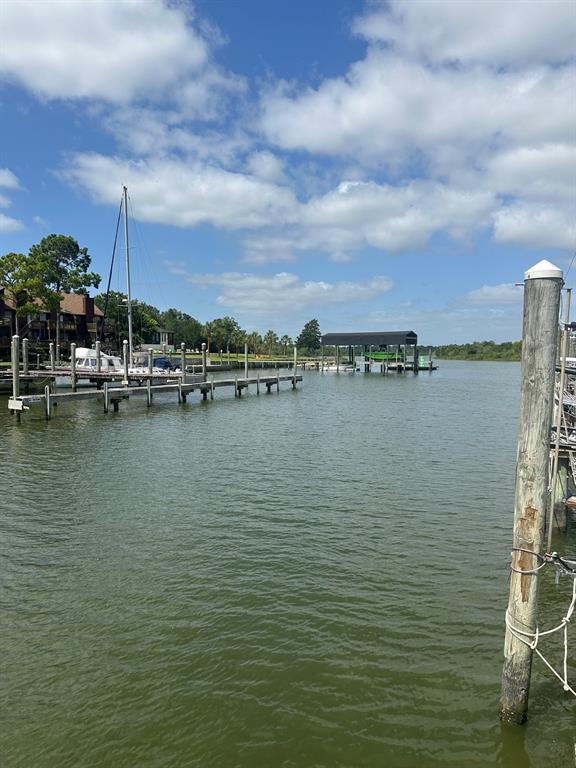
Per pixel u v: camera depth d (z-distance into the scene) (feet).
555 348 16.76
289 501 43.62
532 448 17.08
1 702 19.51
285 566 31.01
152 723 18.58
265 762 16.96
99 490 46.68
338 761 16.98
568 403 48.67
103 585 28.58
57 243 253.03
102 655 22.35
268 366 313.94
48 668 21.47
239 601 26.84
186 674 21.16
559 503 35.76
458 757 17.07
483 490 47.26
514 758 17.01
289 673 21.21
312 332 546.26
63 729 18.26
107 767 16.78
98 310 271.49
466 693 20.01
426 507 42.29
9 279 181.57
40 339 229.86
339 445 69.26
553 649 22.80
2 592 27.76
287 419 95.66
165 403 116.57
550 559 17.75
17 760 16.96
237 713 19.06
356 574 29.96
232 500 43.78
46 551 33.09
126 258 161.17
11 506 41.98
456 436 77.15
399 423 91.15
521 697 18.11
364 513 40.68
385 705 19.40
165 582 28.94
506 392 160.25
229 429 82.89
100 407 107.65
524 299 17.25
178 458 60.39
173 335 372.17
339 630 24.23
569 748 17.38
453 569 30.73
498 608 26.30
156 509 41.37
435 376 257.55
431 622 24.94
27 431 78.13
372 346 296.92
